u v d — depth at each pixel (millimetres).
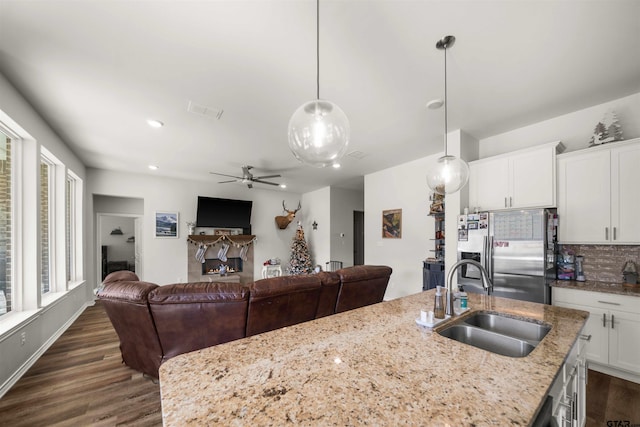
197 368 988
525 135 3436
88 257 5242
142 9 1673
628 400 2092
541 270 2734
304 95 2705
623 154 2541
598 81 2473
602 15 1732
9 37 1879
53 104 2822
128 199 6410
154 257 6016
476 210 3469
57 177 3914
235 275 6895
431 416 712
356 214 8133
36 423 1926
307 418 703
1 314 2627
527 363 1024
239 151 4398
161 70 2291
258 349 1157
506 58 2162
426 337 1297
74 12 1682
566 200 2850
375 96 2730
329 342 1234
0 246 2648
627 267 2646
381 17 1755
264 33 1891
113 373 2590
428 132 3621
